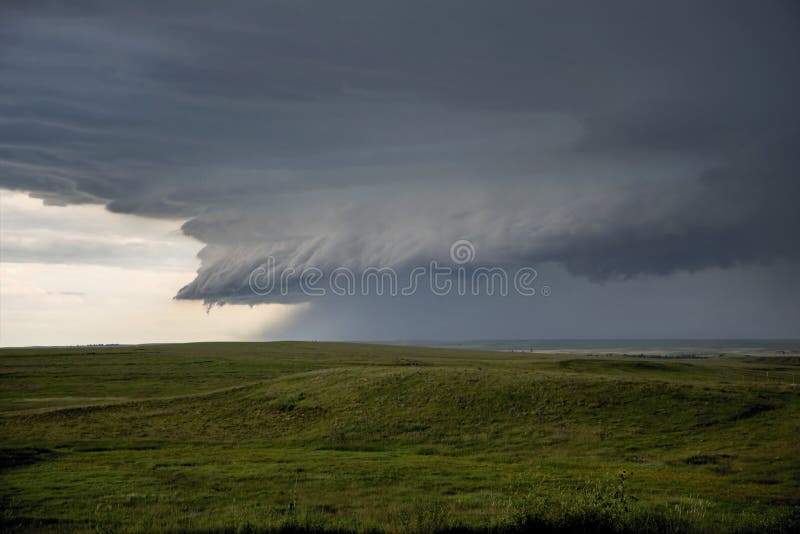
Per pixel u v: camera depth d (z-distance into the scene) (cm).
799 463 3438
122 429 4984
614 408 4906
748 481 3142
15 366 11444
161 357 13925
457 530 2022
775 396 5119
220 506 2477
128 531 2033
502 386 5644
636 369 9712
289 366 11681
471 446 4234
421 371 6456
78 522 2230
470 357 17500
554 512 2050
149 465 3466
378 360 13462
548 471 3341
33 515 2320
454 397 5419
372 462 3581
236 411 5609
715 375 9788
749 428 4272
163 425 5150
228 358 13738
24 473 3195
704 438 4122
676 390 5278
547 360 13950
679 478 3123
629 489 2809
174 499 2592
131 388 8500
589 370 9412
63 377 9719
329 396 5797
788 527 2047
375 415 5084
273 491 2784
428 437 4494
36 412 5650
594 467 3516
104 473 3198
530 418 4788
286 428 4962
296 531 2030
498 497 2630
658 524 2014
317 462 3588
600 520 1988
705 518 2141
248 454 3944
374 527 2067
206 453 4025
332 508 2459
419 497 2659
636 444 4069
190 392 8100
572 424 4588
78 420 5309
